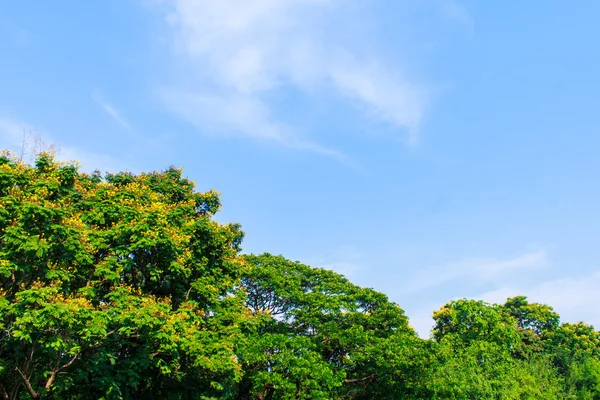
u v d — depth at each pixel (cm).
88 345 1548
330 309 2611
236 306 2178
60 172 1753
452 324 3803
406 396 2459
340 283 2973
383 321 2764
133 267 1928
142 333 1584
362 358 2394
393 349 2372
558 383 3186
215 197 2498
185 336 1684
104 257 1705
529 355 3669
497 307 4075
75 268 1578
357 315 2609
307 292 2800
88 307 1426
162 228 1739
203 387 1989
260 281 2734
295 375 2088
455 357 3041
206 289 2034
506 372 3028
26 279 1538
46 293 1333
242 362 2162
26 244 1360
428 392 2436
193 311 1948
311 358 2167
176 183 2447
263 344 2195
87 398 1677
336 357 2647
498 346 3294
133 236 1681
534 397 2819
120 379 1566
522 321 4759
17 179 1589
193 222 2047
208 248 2209
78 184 1898
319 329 2559
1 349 1525
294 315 2655
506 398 2719
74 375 1566
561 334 4338
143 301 1636
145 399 1920
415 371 2383
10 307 1309
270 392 2484
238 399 2603
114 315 1524
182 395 1928
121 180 2270
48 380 1489
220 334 1977
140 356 1655
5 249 1395
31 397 1561
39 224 1455
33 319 1268
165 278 1956
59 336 1388
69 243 1495
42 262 1454
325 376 2102
